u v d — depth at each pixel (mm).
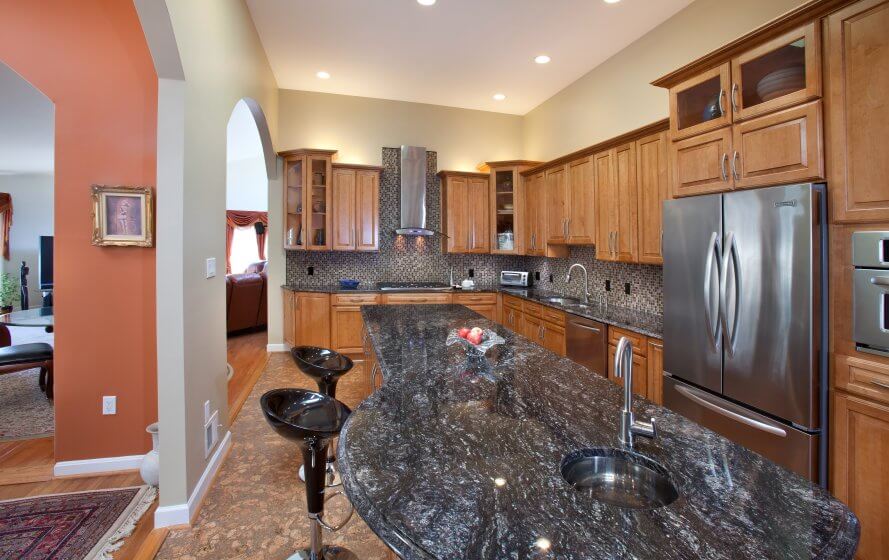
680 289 2498
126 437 2605
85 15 2488
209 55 2418
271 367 4758
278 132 5266
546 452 1035
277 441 2959
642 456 1030
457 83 4965
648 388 2846
